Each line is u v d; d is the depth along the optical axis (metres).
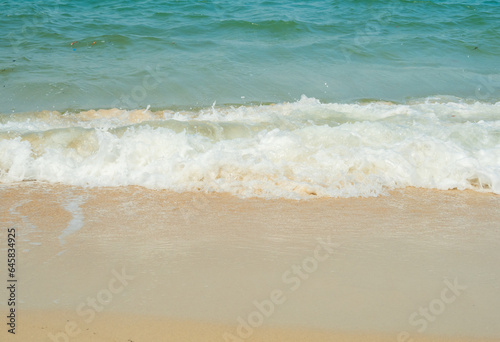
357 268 3.59
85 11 12.52
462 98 8.55
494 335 2.91
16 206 4.55
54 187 5.04
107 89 8.20
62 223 4.23
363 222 4.39
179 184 5.12
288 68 9.55
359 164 5.43
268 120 6.77
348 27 12.13
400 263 3.68
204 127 6.21
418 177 5.39
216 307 3.09
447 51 10.96
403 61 10.33
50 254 3.69
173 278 3.40
